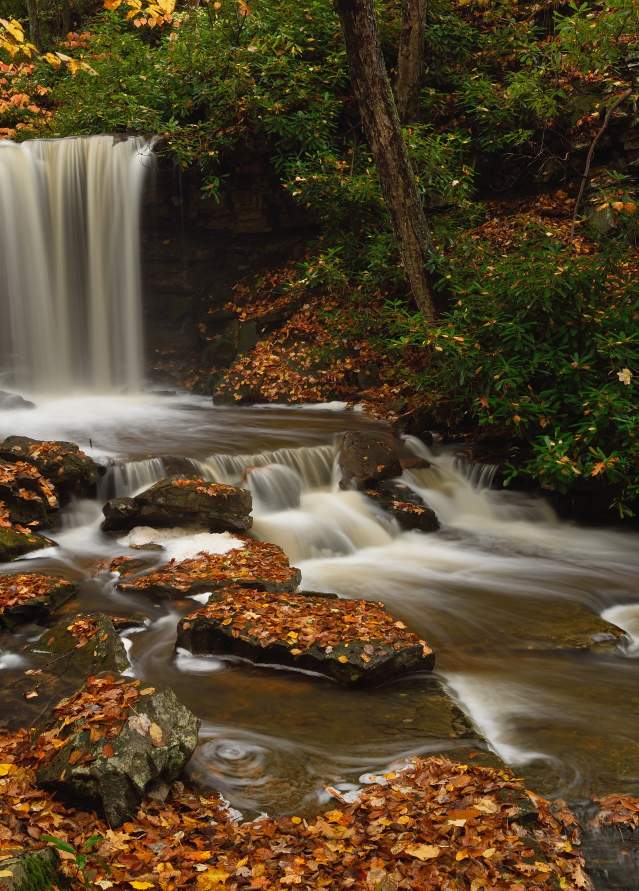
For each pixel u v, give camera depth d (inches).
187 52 634.8
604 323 403.2
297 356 561.6
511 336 410.0
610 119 570.6
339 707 218.2
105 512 346.9
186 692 226.1
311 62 636.7
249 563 306.2
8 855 136.9
